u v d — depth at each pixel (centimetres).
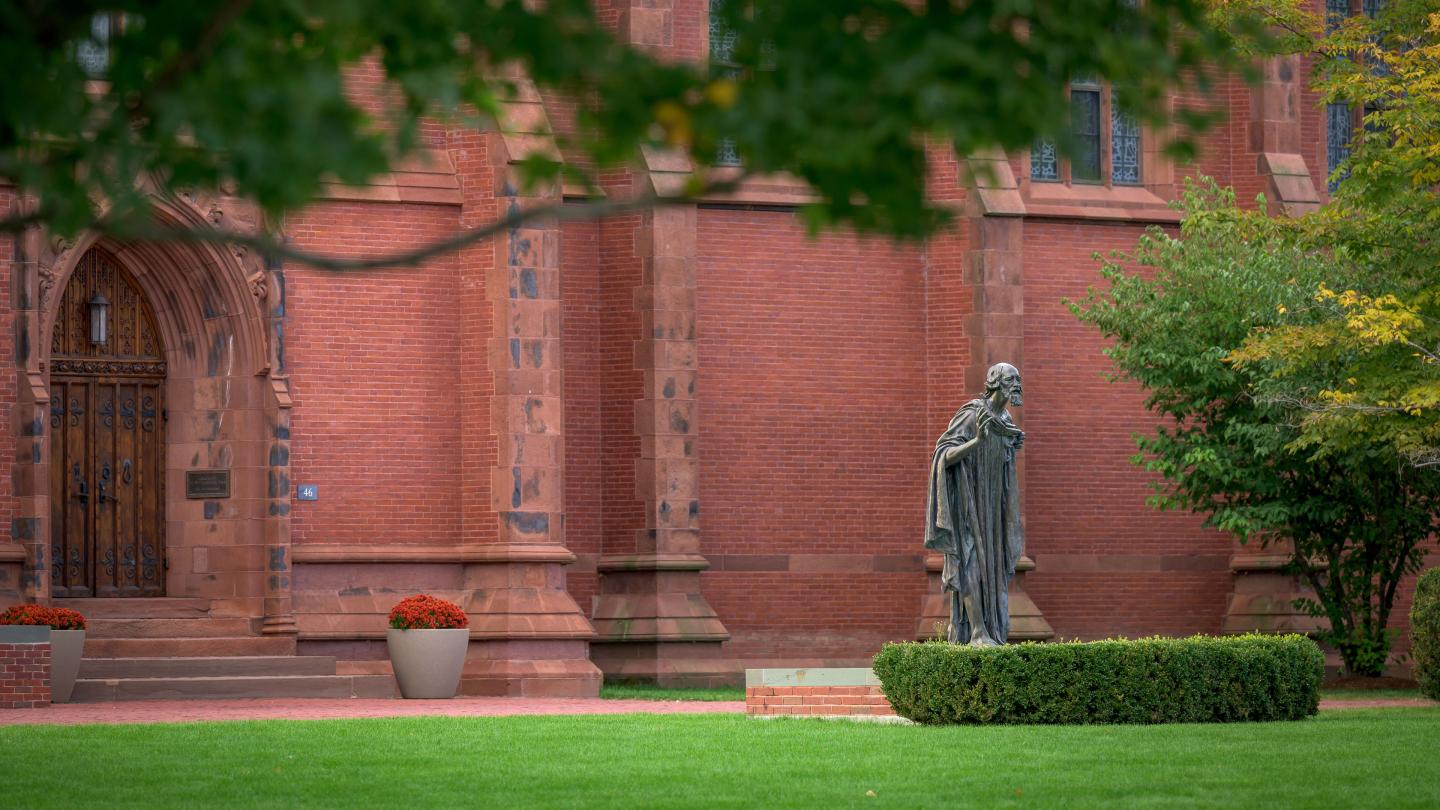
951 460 3394
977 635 3412
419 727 3291
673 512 4862
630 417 4909
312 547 4550
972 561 3403
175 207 4406
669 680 4791
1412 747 2903
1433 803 2311
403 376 4631
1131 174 5481
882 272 5191
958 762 2708
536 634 4494
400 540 4616
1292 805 2295
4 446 4247
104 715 3666
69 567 4497
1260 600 5347
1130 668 3322
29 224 1365
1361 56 5253
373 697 4400
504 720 3462
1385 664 5100
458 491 4653
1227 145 5484
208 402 4550
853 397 5153
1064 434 5316
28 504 4238
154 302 4566
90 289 4534
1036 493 5288
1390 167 4091
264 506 4509
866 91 1261
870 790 2425
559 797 2383
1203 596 5422
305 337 4572
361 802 2345
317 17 1289
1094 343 5350
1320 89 4331
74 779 2544
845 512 5134
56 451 4491
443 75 1288
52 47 1371
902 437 5191
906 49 1275
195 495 4541
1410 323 4138
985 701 3294
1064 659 3309
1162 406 4956
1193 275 4781
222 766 2684
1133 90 1356
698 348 5031
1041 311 5309
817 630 5088
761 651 5031
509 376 4584
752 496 5059
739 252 5081
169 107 1224
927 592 5153
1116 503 5353
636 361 4903
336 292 4591
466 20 1301
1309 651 3472
